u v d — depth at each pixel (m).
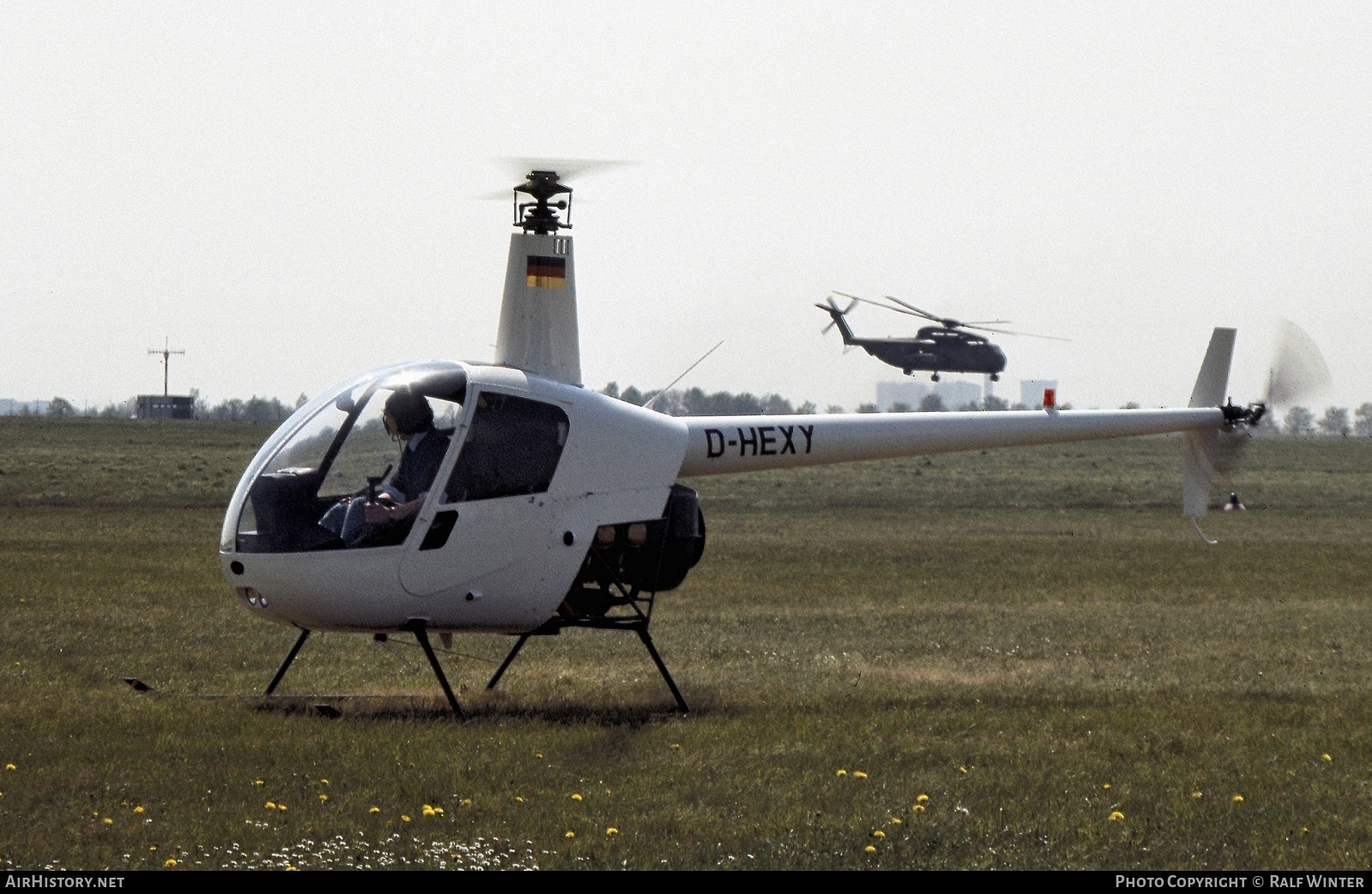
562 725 36.81
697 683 45.62
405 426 37.25
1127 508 165.25
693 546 41.94
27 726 34.12
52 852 24.59
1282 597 77.25
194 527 114.88
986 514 152.12
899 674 48.09
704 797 29.67
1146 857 26.48
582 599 41.06
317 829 26.48
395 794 29.02
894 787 30.97
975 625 63.19
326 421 37.69
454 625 38.59
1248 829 28.48
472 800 28.67
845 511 152.50
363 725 35.53
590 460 39.47
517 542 38.19
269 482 37.00
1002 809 29.41
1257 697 44.00
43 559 83.69
